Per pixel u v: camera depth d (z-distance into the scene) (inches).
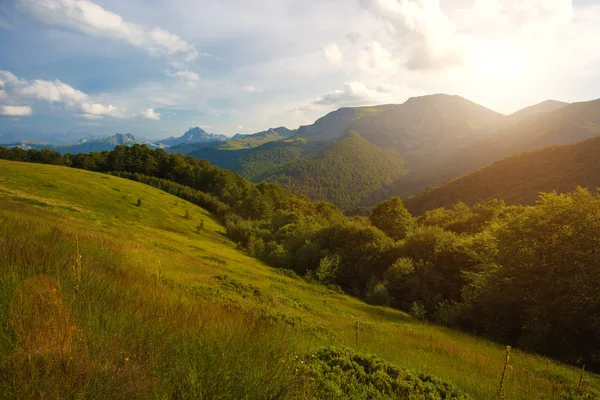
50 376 100.3
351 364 213.3
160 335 151.1
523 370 400.5
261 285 840.9
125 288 223.6
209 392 118.2
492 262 877.2
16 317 123.4
